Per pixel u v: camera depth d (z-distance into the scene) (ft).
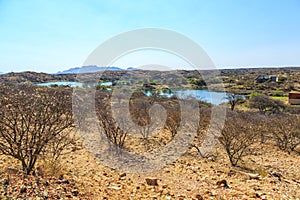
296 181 18.74
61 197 9.64
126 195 11.93
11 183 9.83
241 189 14.20
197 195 12.07
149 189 13.48
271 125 36.81
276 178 18.70
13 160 15.69
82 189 11.59
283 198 12.80
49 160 14.35
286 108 70.69
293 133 34.65
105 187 12.92
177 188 14.37
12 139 13.32
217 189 14.24
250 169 22.04
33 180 10.71
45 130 14.62
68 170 15.43
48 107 14.15
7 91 14.47
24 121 12.72
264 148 34.42
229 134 24.47
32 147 12.85
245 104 71.20
